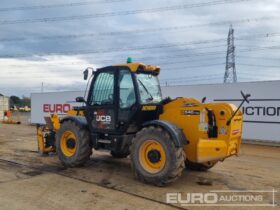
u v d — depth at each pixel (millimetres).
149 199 5633
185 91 15234
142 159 6598
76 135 7891
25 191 6004
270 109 13172
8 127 20078
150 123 6555
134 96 7035
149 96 7383
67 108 20109
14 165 8211
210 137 6527
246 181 6953
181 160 6246
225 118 6414
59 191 6031
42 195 5789
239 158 9789
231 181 6926
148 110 7066
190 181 6859
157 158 6414
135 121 7137
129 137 7285
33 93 21984
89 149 7938
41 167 7996
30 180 6754
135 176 6883
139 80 7188
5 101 26891
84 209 5129
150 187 6336
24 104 69688
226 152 6320
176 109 6855
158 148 6434
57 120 9430
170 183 6570
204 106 6562
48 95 21109
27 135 15430
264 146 12703
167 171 6203
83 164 8102
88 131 7938
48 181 6695
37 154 9836
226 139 6371
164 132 6332
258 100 13430
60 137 8203
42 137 9664
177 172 6242
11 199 5559
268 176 7453
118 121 7262
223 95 14273
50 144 9508
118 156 9070
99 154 9766
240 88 13867
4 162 8570
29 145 11875
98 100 7617
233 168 8234
